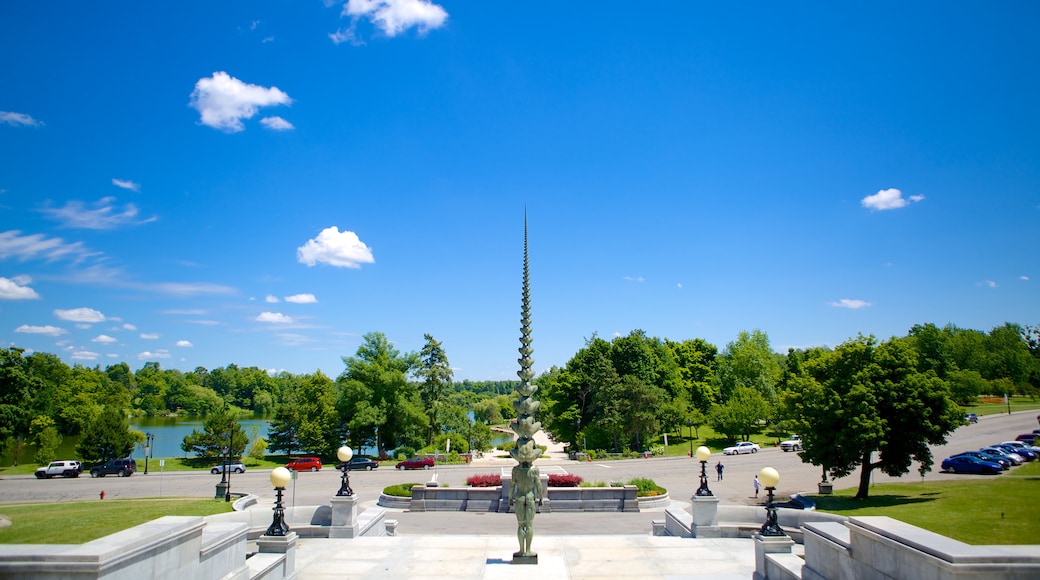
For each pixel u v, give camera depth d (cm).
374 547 1688
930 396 3022
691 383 9188
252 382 17600
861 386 3038
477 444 7819
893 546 853
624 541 1761
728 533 1852
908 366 3136
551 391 8700
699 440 8288
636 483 3356
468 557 1558
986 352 11188
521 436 1487
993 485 3244
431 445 7419
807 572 1111
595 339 8600
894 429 3078
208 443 6166
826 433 3195
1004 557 742
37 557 740
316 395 7225
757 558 1320
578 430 8156
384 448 7562
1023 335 12975
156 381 15975
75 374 10081
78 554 743
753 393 8069
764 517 1995
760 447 7500
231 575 1057
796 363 10838
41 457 6084
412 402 7644
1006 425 7100
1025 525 2144
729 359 10656
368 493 3928
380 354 7531
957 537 1994
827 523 1124
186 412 15600
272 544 1278
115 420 6125
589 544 1720
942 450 5453
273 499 3559
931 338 10069
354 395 7175
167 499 3306
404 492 3325
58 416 8269
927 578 787
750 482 4347
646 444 7300
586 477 4638
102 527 1980
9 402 6166
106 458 6053
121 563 775
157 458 6769
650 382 8106
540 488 1493
